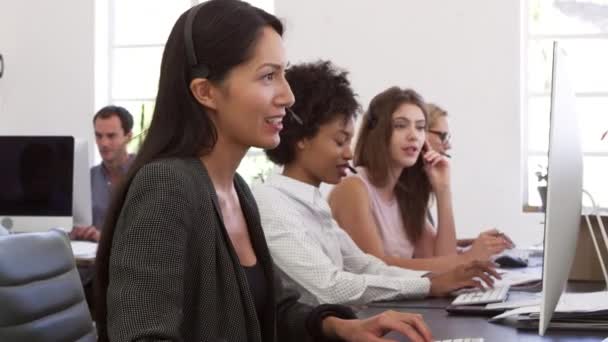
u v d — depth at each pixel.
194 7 1.37
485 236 2.58
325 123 2.15
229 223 1.39
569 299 1.76
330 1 5.48
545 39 5.34
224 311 1.26
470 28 5.26
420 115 2.95
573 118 1.42
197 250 1.23
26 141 3.88
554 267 1.33
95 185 4.86
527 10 5.36
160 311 1.14
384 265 2.43
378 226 2.95
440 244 3.07
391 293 2.06
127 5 6.16
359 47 5.44
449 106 5.30
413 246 3.05
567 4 5.29
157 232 1.16
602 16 5.24
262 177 5.24
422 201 3.06
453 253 3.07
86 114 6.04
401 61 5.38
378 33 5.41
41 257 1.70
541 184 4.36
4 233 2.24
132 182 1.23
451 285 2.14
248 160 5.74
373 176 2.95
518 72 5.19
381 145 2.93
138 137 1.46
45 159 3.89
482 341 1.42
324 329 1.56
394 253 2.96
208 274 1.24
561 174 1.31
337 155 2.17
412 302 2.06
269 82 1.35
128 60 6.16
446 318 1.79
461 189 5.28
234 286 1.27
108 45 6.18
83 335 1.80
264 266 1.43
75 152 4.06
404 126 2.92
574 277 2.54
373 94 5.43
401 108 2.93
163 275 1.15
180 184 1.21
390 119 2.92
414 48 5.35
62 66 6.07
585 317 1.61
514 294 2.12
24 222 3.87
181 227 1.19
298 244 2.03
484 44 5.24
